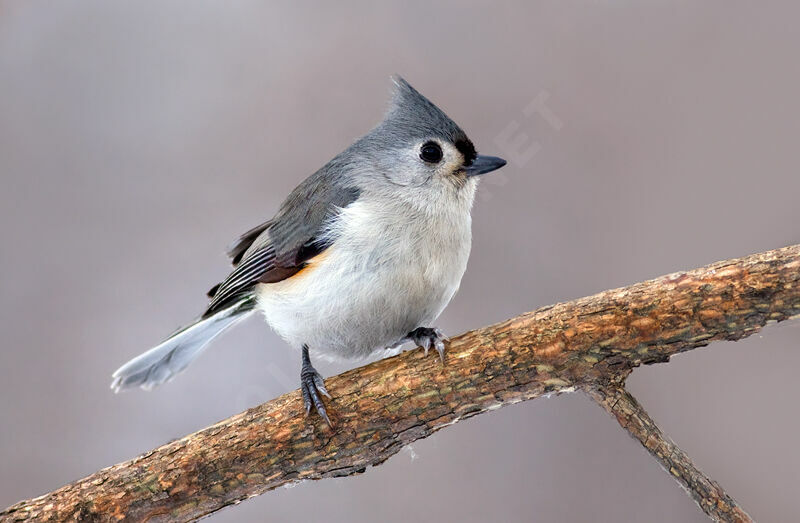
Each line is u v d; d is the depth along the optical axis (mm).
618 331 3533
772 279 3521
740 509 3529
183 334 3611
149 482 3553
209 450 3553
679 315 3529
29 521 3551
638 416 3537
